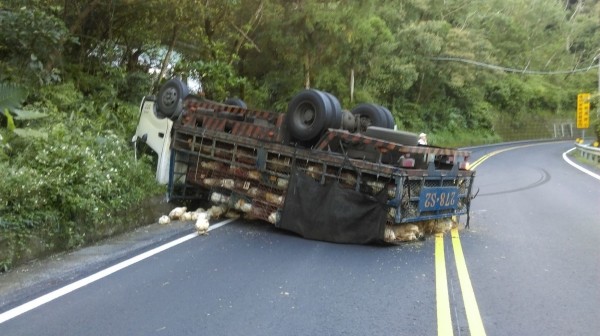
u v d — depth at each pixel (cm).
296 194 826
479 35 4425
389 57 3344
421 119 4091
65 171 746
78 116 1033
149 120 1030
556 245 829
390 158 779
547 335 470
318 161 817
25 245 639
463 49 3869
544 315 519
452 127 4438
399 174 747
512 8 5919
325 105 824
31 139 779
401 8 3659
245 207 890
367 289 584
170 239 788
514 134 5694
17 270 614
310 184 820
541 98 6306
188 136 977
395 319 498
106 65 1283
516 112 5759
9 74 962
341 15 1997
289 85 2241
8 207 639
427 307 534
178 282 588
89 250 715
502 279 638
